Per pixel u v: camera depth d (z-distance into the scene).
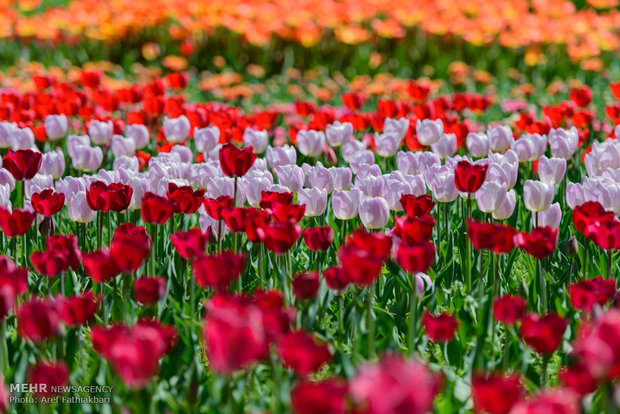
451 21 16.03
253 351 2.62
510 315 3.79
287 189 5.66
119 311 4.69
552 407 2.59
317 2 16.91
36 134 7.95
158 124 9.35
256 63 16.33
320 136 7.25
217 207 4.96
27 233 5.95
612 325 2.70
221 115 8.57
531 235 4.38
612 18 17.12
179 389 4.04
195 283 5.02
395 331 4.59
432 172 6.00
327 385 2.51
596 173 6.55
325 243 4.54
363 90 13.02
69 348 4.18
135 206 5.73
